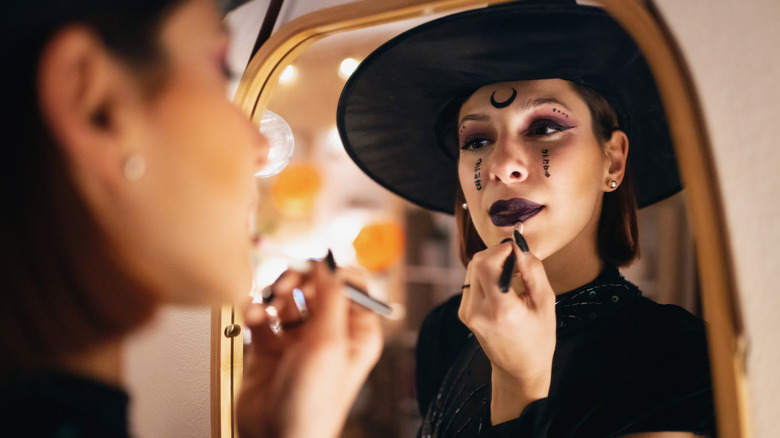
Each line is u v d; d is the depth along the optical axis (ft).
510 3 1.89
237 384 2.35
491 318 1.84
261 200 6.45
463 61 2.25
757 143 1.47
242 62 2.52
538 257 2.16
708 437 1.75
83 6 1.08
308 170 6.66
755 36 1.50
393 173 3.07
